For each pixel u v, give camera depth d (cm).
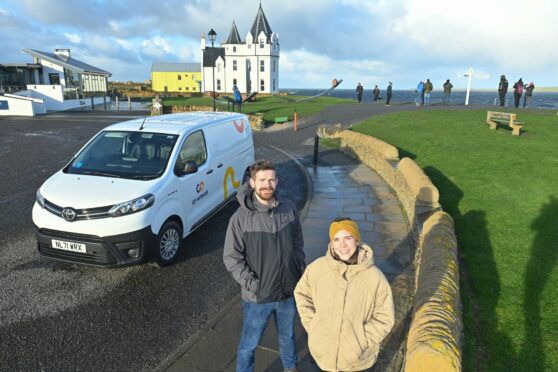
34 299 496
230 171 788
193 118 762
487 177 821
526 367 329
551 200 671
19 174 1130
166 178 575
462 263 503
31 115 3059
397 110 2358
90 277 551
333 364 269
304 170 1188
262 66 6656
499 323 385
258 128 2141
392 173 958
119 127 675
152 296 506
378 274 263
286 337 326
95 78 4778
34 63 4072
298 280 315
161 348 409
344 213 793
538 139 1127
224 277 555
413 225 646
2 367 379
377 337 263
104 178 568
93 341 418
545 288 436
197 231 723
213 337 417
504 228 589
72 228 507
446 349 254
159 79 8531
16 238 681
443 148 1120
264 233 298
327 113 2400
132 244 515
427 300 322
